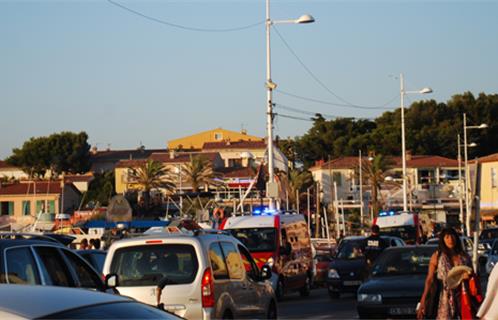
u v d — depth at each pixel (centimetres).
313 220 10425
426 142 11938
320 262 4475
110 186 10650
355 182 11281
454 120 12106
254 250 3216
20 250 1206
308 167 12988
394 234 4184
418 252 2094
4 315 586
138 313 682
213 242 1576
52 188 10012
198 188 9712
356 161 11656
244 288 1666
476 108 11938
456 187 10712
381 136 12306
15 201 9906
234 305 1590
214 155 12375
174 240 1511
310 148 13075
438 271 1388
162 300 1469
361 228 8950
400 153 12112
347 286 3344
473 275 1310
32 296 635
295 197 10675
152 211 7362
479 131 11744
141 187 9238
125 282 1501
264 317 1809
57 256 1305
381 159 10519
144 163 10531
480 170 2233
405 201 6150
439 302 1369
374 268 2084
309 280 3675
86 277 1382
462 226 6694
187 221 3791
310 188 10906
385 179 9944
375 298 1927
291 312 2705
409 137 11944
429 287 1402
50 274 1259
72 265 1348
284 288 3266
